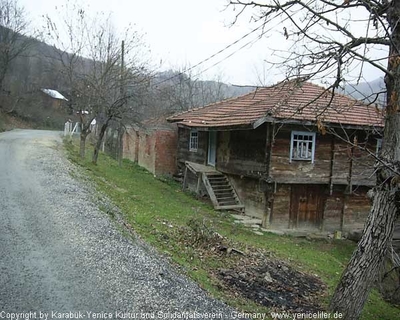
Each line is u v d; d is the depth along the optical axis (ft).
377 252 21.54
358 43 18.56
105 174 57.41
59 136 107.04
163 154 74.38
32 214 28.37
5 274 18.25
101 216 29.35
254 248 34.19
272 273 28.17
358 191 51.16
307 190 49.37
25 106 160.76
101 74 64.03
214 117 56.90
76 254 21.34
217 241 31.55
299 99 47.09
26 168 47.47
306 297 24.76
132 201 42.98
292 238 45.65
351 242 48.21
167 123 77.97
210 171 57.06
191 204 53.16
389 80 20.26
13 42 147.95
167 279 19.63
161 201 49.60
